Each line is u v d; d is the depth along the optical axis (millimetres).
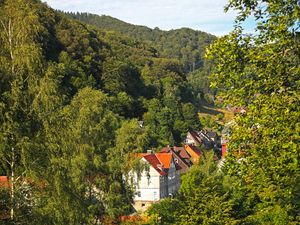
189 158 83000
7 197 15938
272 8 9648
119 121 37125
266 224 20078
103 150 30234
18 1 18844
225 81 10344
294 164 9219
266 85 9703
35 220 16109
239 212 25047
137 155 32438
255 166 10422
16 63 17156
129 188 31891
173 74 150750
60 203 17250
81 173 26141
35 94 17328
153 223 28312
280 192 12836
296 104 9250
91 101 30719
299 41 9633
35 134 17031
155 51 189125
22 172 16594
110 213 28516
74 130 26766
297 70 9352
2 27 18297
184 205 26734
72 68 88625
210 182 27625
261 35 9977
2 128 15914
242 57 10188
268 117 9438
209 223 23938
